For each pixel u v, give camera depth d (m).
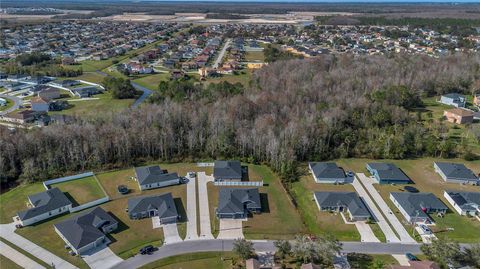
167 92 171.00
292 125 123.62
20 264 72.12
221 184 103.69
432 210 91.62
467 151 122.69
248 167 114.38
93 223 81.88
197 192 99.75
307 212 92.25
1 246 76.88
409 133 128.25
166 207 88.31
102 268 71.81
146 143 116.69
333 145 126.94
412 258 75.06
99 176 106.81
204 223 86.69
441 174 111.19
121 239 80.25
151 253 76.38
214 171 105.94
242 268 72.50
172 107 138.88
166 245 78.88
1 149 106.12
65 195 95.81
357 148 123.62
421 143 124.06
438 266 70.75
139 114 133.62
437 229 85.75
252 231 84.31
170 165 114.25
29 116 150.50
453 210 93.38
